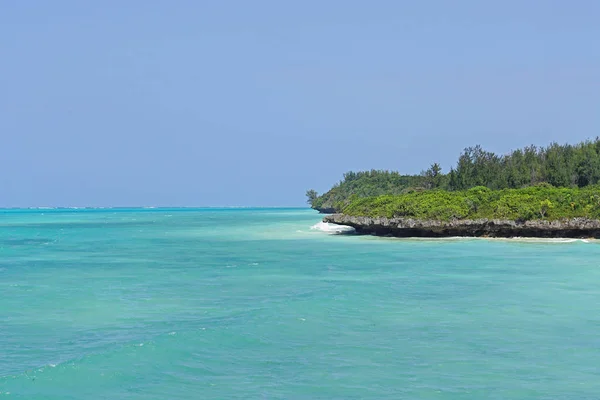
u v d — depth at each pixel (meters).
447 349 21.23
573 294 32.03
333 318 25.83
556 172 109.38
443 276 39.44
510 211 75.12
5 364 19.62
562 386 17.61
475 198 80.00
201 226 123.31
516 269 43.19
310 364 19.50
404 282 36.62
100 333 23.72
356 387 17.48
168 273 42.47
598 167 106.00
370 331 23.69
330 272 42.28
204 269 44.84
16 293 33.44
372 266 45.81
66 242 76.94
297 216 192.00
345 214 88.81
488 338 22.69
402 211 80.50
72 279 39.50
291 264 47.88
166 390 17.14
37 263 50.03
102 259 53.44
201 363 19.48
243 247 66.56
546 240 71.12
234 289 34.72
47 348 21.53
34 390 16.86
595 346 21.64
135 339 22.62
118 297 32.06
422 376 18.41
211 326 24.48
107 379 17.88
